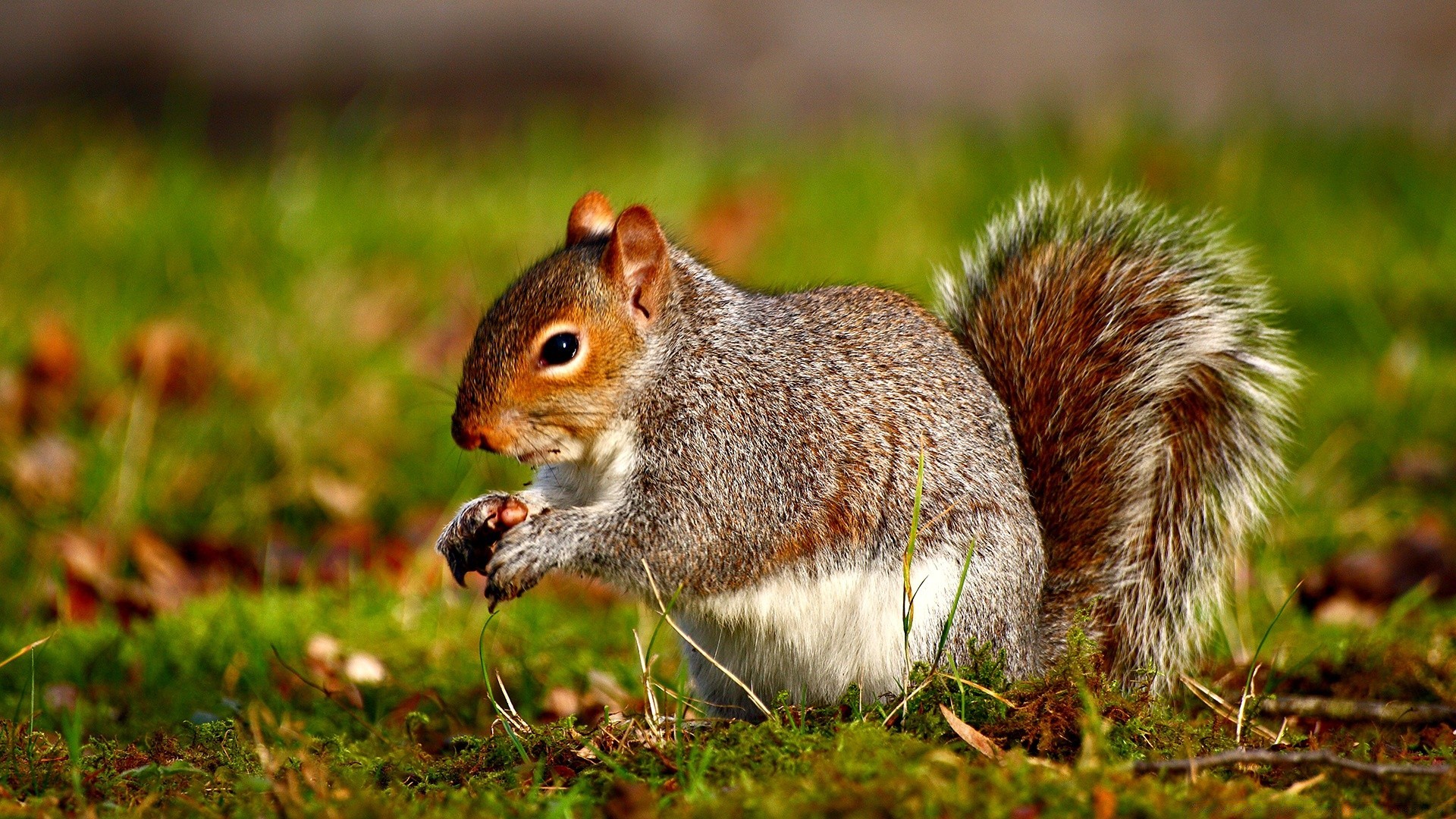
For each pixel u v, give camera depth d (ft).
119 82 78.89
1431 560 33.73
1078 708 22.04
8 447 40.34
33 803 19.71
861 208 59.21
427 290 53.01
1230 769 20.85
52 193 59.72
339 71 80.23
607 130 72.23
